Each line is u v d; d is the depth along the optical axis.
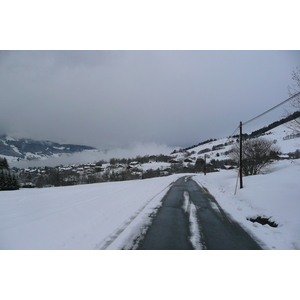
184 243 5.85
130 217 8.63
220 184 23.44
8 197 11.20
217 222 8.14
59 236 5.82
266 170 26.08
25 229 5.73
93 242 5.75
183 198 14.48
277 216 8.20
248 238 6.29
